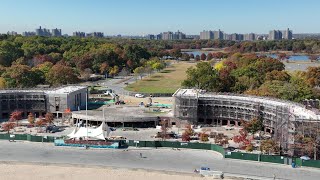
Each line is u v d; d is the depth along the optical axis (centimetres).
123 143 19588
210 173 15425
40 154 18188
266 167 16575
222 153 18238
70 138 19688
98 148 19238
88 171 15938
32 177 15225
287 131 17925
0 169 16050
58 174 15575
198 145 19150
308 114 19288
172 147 19388
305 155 17362
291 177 15388
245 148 18912
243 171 16038
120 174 15612
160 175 15538
